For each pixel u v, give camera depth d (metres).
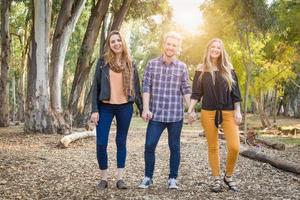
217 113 6.44
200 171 8.26
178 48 6.55
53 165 8.50
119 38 6.42
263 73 30.80
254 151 10.20
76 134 14.62
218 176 6.47
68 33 19.17
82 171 7.88
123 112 6.48
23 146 12.95
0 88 26.61
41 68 18.09
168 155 11.03
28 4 28.41
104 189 6.41
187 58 34.50
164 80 6.54
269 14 20.50
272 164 9.11
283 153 13.47
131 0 23.14
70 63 47.38
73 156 10.29
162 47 6.65
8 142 14.15
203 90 6.59
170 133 6.59
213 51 6.46
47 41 18.14
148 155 6.58
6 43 26.92
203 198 5.99
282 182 7.33
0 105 26.52
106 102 6.45
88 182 6.89
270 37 27.50
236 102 6.45
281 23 25.14
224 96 6.44
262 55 29.05
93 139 15.53
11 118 49.69
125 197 5.95
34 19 18.03
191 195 6.16
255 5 19.91
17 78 49.84
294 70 35.97
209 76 6.48
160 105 6.54
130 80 6.45
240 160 9.85
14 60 45.69
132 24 34.53
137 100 6.60
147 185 6.55
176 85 6.55
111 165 8.97
